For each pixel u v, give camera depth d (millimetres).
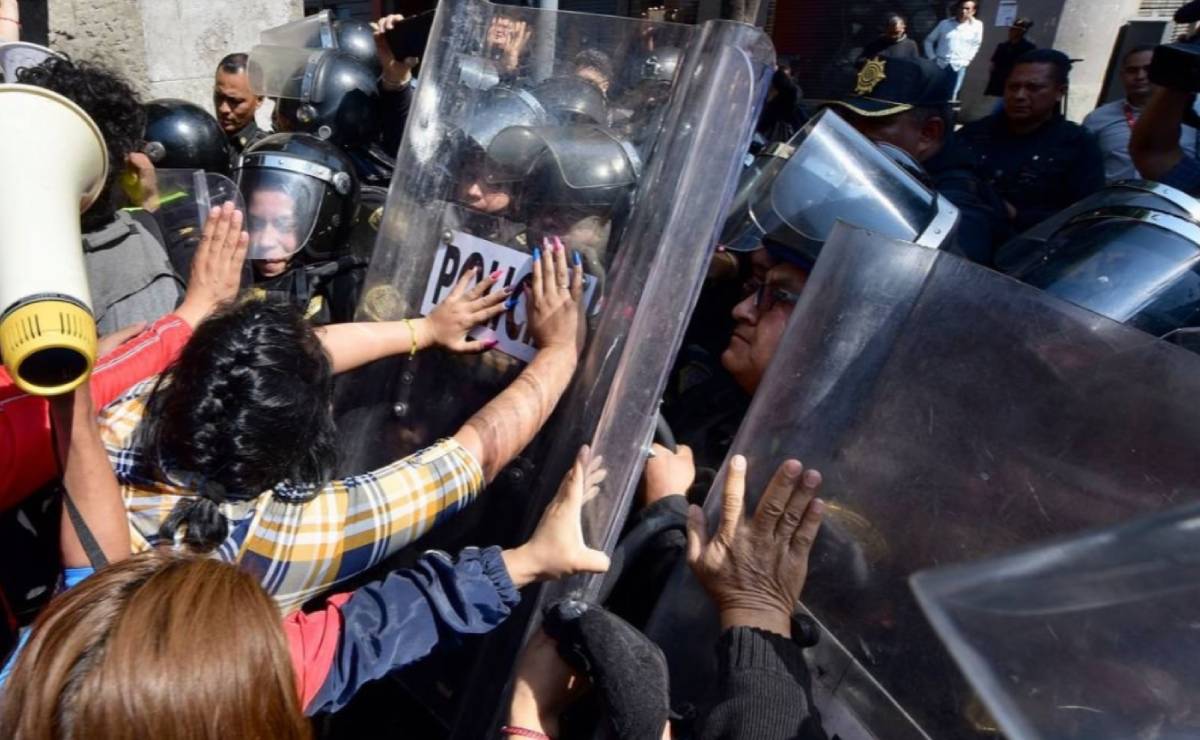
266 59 3146
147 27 4285
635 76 1265
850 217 1410
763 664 909
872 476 980
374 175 2918
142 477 993
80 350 749
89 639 637
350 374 1521
